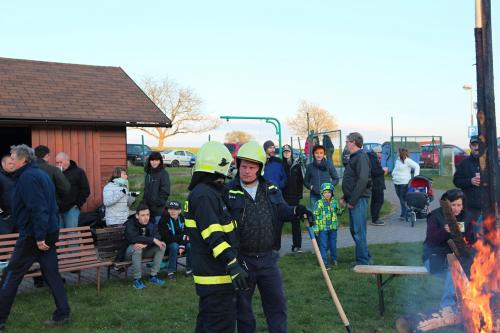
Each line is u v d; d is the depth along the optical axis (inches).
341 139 789.9
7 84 456.8
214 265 147.6
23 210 202.7
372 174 468.8
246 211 161.5
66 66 531.5
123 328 206.4
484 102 159.0
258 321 208.4
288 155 357.4
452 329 187.3
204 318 150.7
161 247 277.4
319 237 311.3
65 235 276.4
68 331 202.7
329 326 200.7
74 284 281.6
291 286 260.8
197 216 146.2
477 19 158.1
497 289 164.4
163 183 325.4
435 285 255.4
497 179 161.0
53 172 290.7
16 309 233.0
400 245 368.8
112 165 453.7
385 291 247.0
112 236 285.6
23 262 203.6
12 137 591.5
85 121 430.0
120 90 504.1
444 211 183.9
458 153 1056.8
